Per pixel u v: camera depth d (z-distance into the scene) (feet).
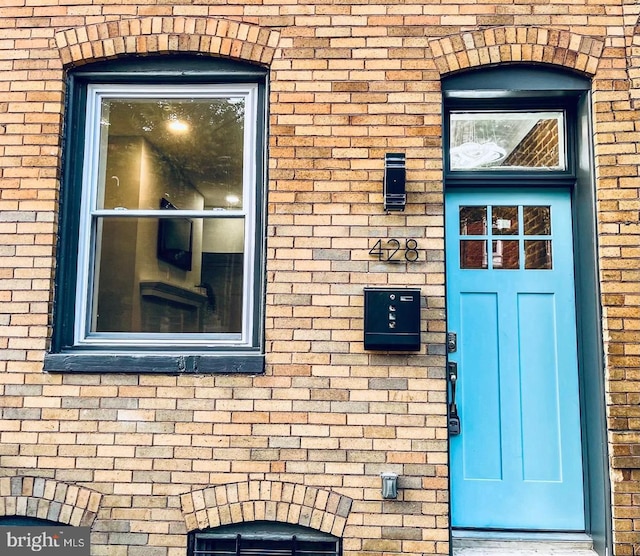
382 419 10.59
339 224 11.11
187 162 12.03
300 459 10.53
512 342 11.83
